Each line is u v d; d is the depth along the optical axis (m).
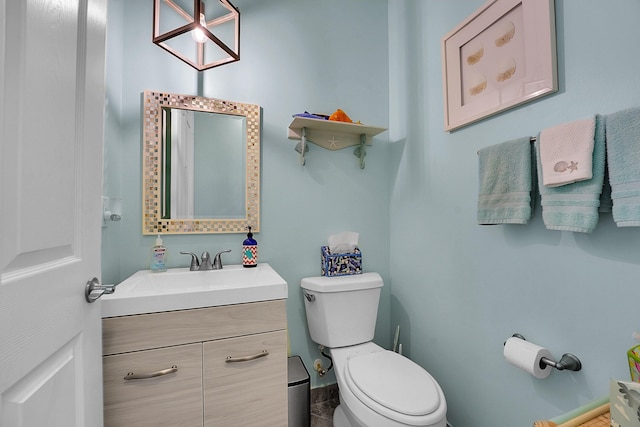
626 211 0.70
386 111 1.88
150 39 1.40
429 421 0.93
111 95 1.20
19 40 0.44
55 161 0.54
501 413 1.12
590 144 0.77
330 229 1.72
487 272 1.18
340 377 1.25
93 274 0.70
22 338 0.45
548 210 0.89
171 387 0.95
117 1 1.27
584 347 0.85
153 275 1.25
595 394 0.82
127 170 1.35
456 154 1.34
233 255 1.52
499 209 1.05
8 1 0.42
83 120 0.65
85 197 0.66
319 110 1.71
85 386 0.67
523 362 0.92
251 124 1.55
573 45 0.88
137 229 1.36
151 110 1.38
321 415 1.52
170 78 1.43
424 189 1.56
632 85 0.74
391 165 1.86
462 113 1.29
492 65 1.14
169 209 1.41
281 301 1.09
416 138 1.62
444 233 1.42
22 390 0.46
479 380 1.21
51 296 0.53
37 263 0.50
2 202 0.41
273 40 1.62
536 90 0.96
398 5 1.80
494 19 1.12
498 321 1.13
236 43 1.37
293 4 1.67
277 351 1.08
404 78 1.73
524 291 1.03
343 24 1.79
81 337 0.66
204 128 1.48
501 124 1.12
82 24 0.64
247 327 1.04
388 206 1.88
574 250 0.88
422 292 1.57
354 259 1.67
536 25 0.97
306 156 1.68
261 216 1.58
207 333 0.99
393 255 1.83
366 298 1.51
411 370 1.19
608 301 0.80
